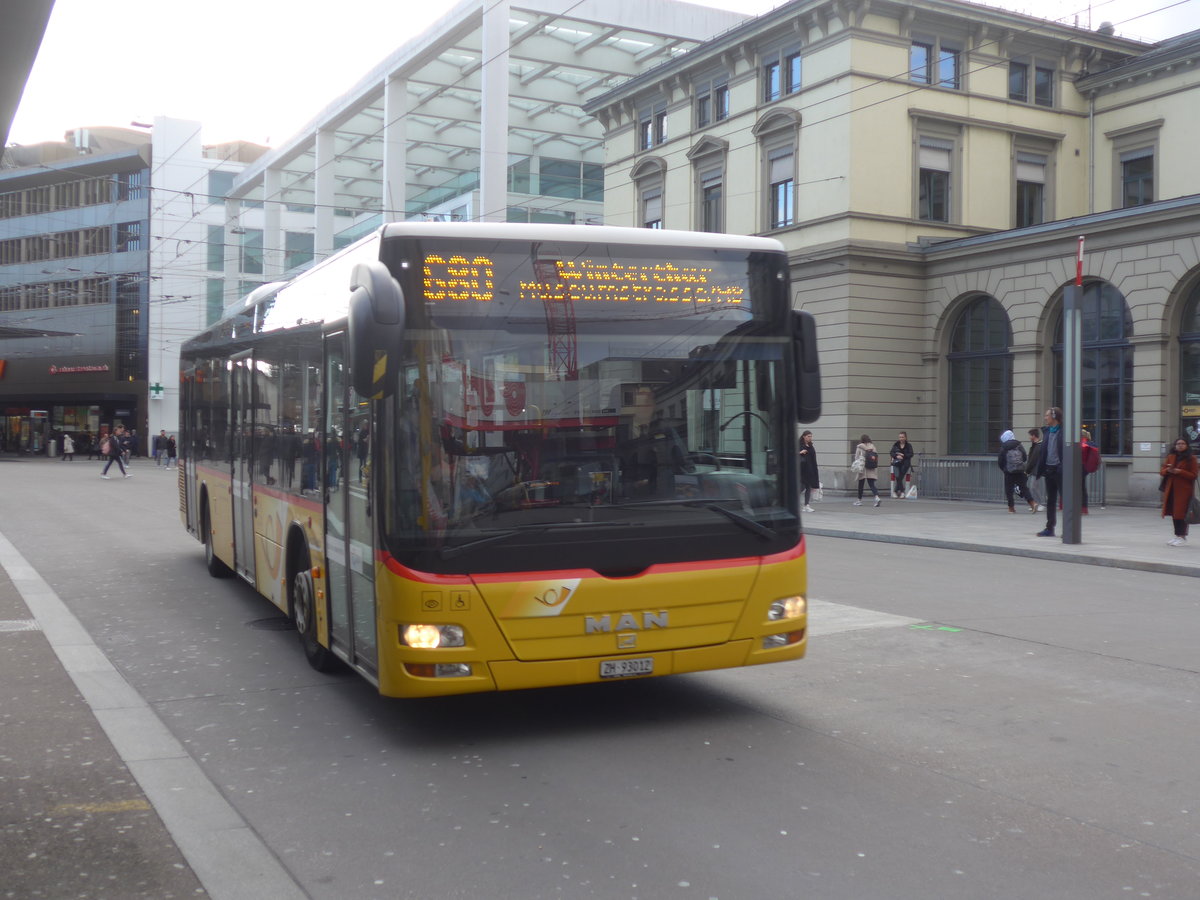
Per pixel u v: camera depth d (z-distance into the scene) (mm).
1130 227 23969
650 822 4762
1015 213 30047
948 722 6363
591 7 34750
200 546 16266
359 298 5465
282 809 4992
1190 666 7859
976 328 28188
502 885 4121
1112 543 15984
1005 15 28906
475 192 44875
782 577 6211
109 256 61344
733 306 6289
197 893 4055
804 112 28984
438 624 5562
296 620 8070
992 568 13781
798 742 5977
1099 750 5801
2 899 3988
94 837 4617
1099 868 4227
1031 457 17469
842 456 28203
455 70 39969
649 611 5879
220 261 60312
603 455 5902
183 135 59312
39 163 66000
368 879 4191
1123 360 24734
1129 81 29516
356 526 6301
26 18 6828
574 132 45906
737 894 4012
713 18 36719
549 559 5738
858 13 27547
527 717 6559
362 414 6168
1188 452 15547
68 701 6996
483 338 5793
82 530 18906
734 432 6219
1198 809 4887
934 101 28703
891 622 9625
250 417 9875
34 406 66000
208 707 6863
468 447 5703
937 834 4590
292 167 52531
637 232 6172
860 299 28094
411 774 5492
